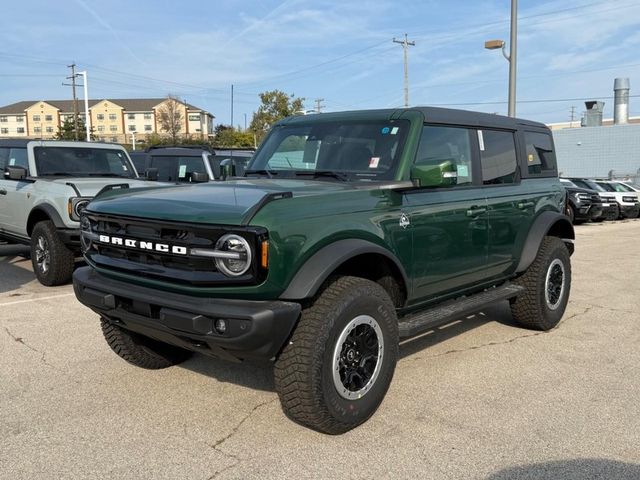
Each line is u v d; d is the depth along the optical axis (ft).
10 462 11.37
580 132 148.25
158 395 14.58
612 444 12.26
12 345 18.28
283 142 17.02
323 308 11.82
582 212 70.03
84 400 14.26
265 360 11.68
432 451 11.89
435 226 15.02
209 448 11.96
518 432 12.76
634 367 16.98
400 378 15.90
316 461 11.46
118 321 13.30
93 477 10.87
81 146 32.68
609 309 24.09
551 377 16.10
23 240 30.14
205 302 11.34
